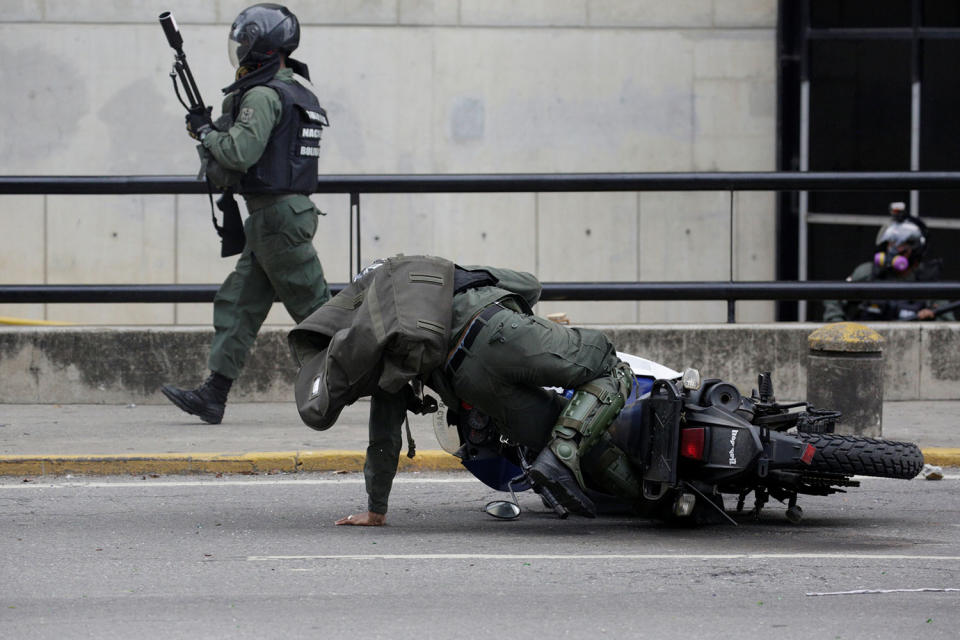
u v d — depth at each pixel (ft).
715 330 135.03
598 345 80.18
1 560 77.51
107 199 204.95
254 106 109.91
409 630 62.59
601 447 82.94
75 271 205.77
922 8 200.95
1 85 203.41
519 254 208.23
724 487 86.17
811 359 114.11
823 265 207.51
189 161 205.36
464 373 79.15
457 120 206.49
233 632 62.28
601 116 208.03
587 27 207.41
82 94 203.51
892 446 85.05
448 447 89.10
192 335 133.59
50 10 203.21
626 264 209.26
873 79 204.23
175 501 95.91
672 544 81.92
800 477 85.81
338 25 204.95
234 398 134.41
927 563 76.23
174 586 71.31
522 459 83.56
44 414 128.16
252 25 111.14
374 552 79.46
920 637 61.52
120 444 111.75
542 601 67.97
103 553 79.36
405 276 78.84
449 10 205.67
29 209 204.85
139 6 203.62
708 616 65.05
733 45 209.05
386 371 77.97
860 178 135.23
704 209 209.46
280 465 106.73
